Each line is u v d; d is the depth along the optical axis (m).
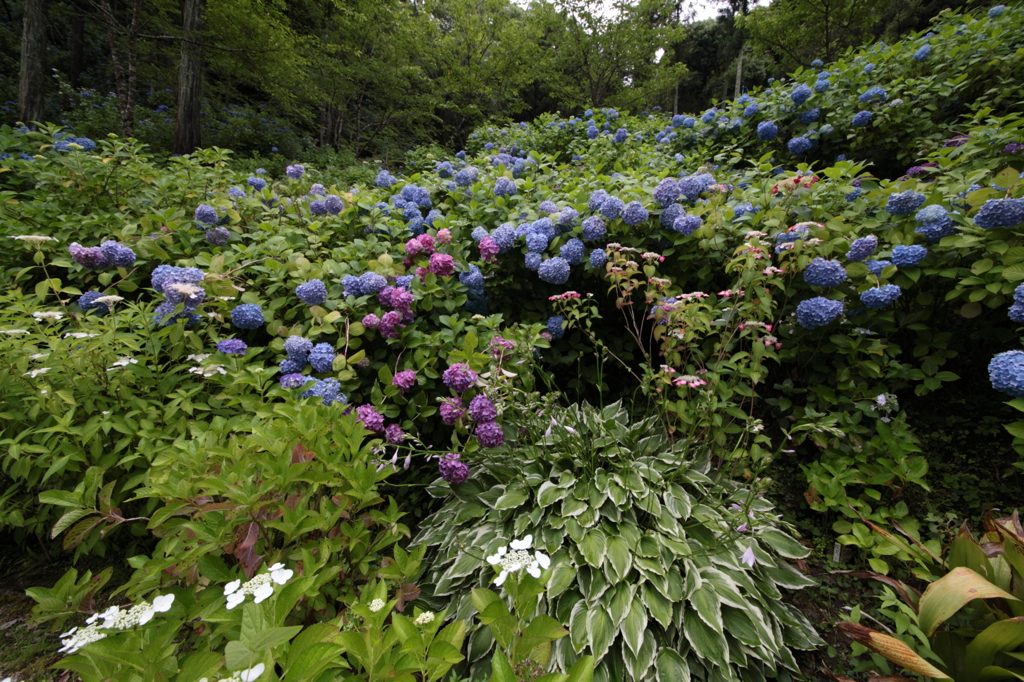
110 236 3.04
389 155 12.84
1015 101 3.93
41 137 3.75
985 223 2.08
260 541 1.48
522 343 2.36
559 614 1.73
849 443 2.28
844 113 4.30
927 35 5.21
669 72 15.16
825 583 2.04
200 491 1.46
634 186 3.11
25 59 6.75
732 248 2.68
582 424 2.37
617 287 2.69
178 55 8.59
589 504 2.00
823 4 9.25
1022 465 1.91
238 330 2.69
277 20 8.03
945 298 2.32
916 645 1.58
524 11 15.44
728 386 2.39
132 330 2.30
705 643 1.61
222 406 2.11
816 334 2.46
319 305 2.51
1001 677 1.39
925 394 2.58
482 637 1.68
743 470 2.33
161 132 8.34
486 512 2.13
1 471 1.95
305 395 2.03
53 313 2.04
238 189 3.52
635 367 3.13
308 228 3.27
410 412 2.29
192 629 1.45
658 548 1.82
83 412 1.94
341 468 1.53
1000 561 1.59
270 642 0.85
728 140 5.04
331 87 11.22
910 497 2.24
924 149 3.86
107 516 1.46
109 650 0.93
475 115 14.79
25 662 1.68
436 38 13.56
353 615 1.23
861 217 2.67
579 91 15.40
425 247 2.78
